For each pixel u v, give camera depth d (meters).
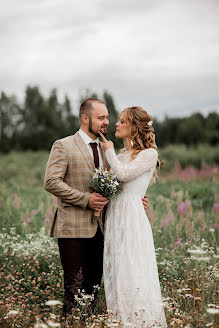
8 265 4.47
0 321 3.13
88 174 3.58
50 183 3.47
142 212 3.60
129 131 3.77
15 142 30.61
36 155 22.25
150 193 8.42
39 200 8.37
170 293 3.78
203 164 13.53
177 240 5.27
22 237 5.55
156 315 3.29
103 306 3.77
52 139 28.41
